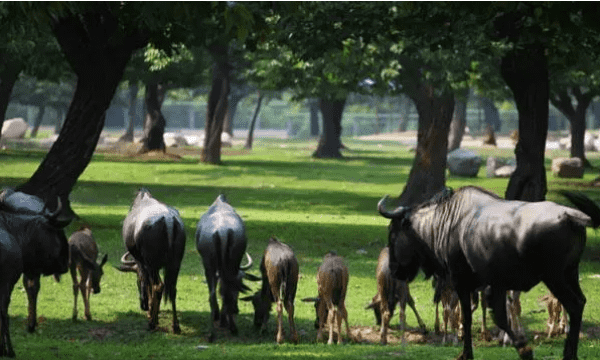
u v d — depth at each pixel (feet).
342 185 288.10
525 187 147.33
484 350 73.92
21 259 69.62
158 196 230.48
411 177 222.69
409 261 72.79
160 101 403.75
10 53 204.85
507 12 130.21
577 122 362.33
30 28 168.25
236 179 298.56
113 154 394.52
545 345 83.82
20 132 556.51
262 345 80.43
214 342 83.87
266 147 586.45
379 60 198.08
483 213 63.82
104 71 150.10
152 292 88.02
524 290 63.26
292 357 69.92
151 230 86.63
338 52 191.93
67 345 78.38
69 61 151.33
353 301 106.32
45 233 78.23
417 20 139.74
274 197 239.91
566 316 89.35
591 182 283.38
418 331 90.38
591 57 156.46
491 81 212.23
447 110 218.79
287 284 82.58
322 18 146.20
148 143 390.83
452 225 66.33
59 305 99.40
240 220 88.38
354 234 162.09
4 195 81.51
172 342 83.30
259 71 248.11
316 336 87.97
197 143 559.79
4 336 69.31
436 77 196.34
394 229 72.64
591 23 120.67
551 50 142.82
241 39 73.92
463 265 66.08
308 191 262.06
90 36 147.74
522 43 134.72
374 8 145.48
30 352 73.10
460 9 128.16
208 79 406.82
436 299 81.56
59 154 150.71
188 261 130.82
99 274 95.96
